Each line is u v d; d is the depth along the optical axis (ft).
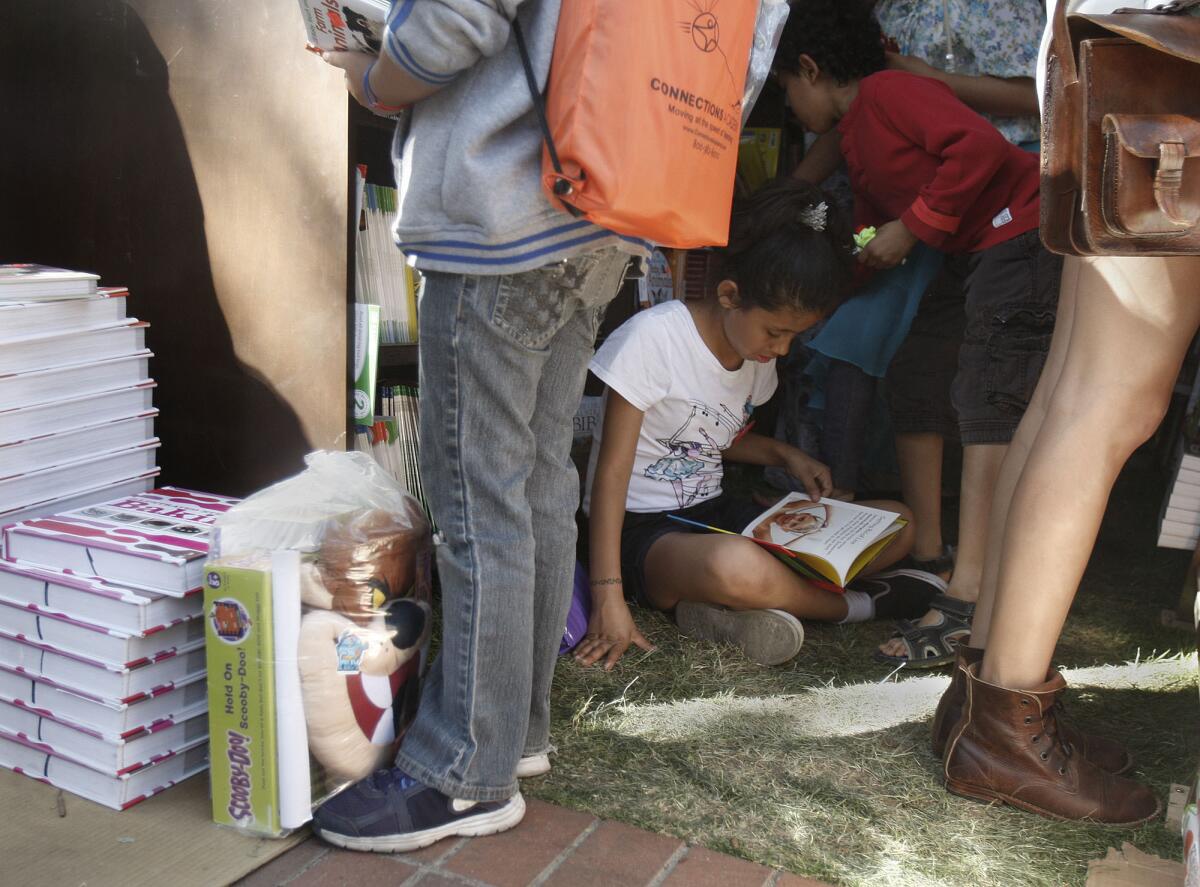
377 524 4.86
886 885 4.46
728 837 4.76
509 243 3.99
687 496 7.69
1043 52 4.27
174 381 6.67
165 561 4.79
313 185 6.06
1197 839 3.86
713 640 7.04
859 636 7.44
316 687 4.53
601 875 4.45
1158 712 6.19
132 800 4.81
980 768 5.11
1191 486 7.43
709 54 3.94
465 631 4.51
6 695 5.09
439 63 3.81
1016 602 5.00
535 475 4.85
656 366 6.99
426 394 4.46
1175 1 3.74
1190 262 4.51
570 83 3.70
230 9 6.08
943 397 8.37
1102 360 4.77
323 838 4.61
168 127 6.39
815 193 6.73
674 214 3.89
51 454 5.78
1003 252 7.16
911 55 8.57
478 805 4.64
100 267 6.78
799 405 10.46
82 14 6.52
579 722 5.79
